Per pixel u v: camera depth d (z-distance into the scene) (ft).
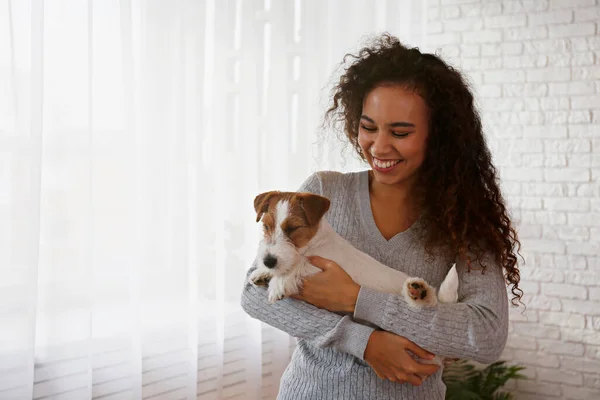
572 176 10.96
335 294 4.16
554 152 11.07
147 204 7.79
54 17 6.59
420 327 4.00
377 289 4.30
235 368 9.24
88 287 6.90
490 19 11.43
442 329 3.99
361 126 4.48
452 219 4.46
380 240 4.60
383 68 4.42
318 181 4.89
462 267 4.50
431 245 4.48
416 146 4.35
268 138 9.49
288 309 4.25
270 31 9.43
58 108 6.66
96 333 7.34
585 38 10.79
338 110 5.41
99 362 7.36
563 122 11.00
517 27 11.25
